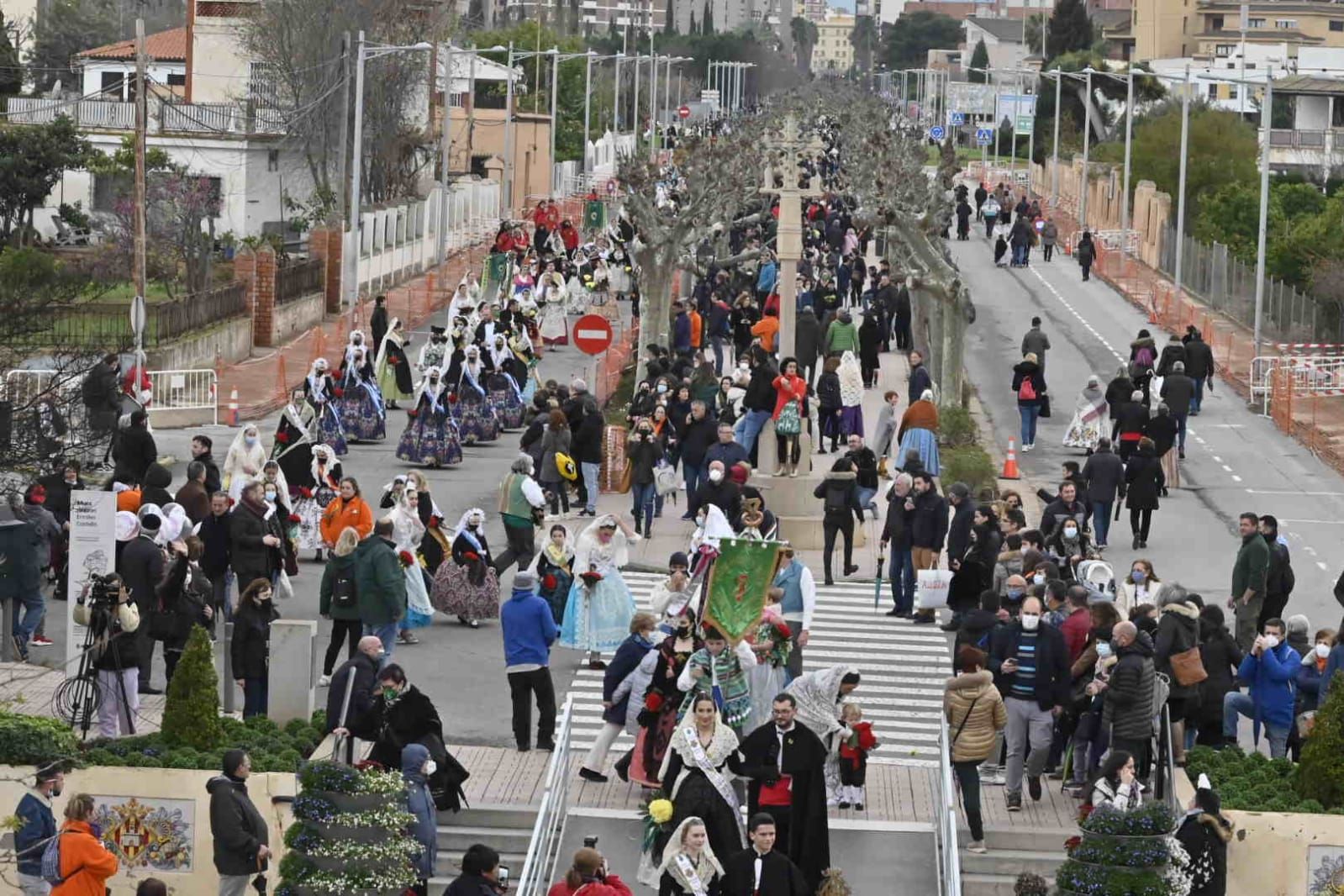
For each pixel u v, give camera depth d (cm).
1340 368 6612
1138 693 2573
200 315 6316
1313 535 4684
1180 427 5403
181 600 2934
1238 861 2438
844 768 2597
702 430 4228
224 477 3853
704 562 2673
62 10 14488
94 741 2606
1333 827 2425
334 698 2536
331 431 4875
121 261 7888
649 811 2266
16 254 6231
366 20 9406
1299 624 2928
